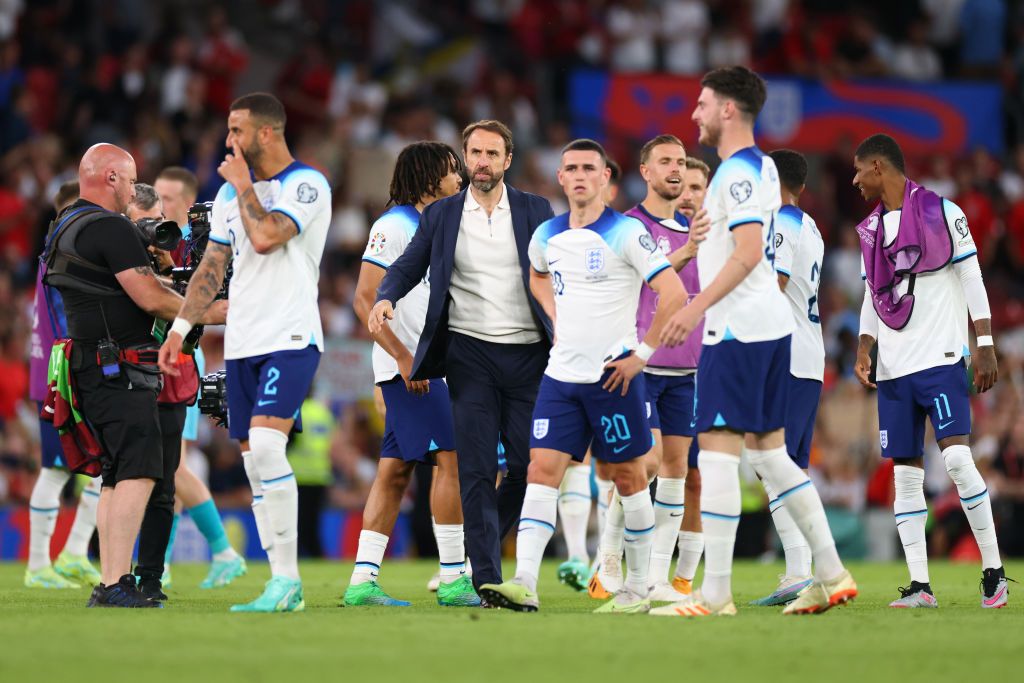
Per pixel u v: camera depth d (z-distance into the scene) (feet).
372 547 84.89
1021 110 260.21
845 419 190.29
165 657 53.88
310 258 75.10
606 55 267.59
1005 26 278.67
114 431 77.87
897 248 86.48
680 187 91.30
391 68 263.29
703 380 70.33
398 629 63.46
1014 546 175.11
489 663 52.65
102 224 78.33
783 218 84.64
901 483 86.94
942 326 86.07
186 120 224.94
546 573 132.36
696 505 89.20
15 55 229.66
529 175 240.12
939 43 281.33
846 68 267.39
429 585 101.71
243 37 259.80
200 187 219.61
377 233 86.43
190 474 107.24
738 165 69.00
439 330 80.43
